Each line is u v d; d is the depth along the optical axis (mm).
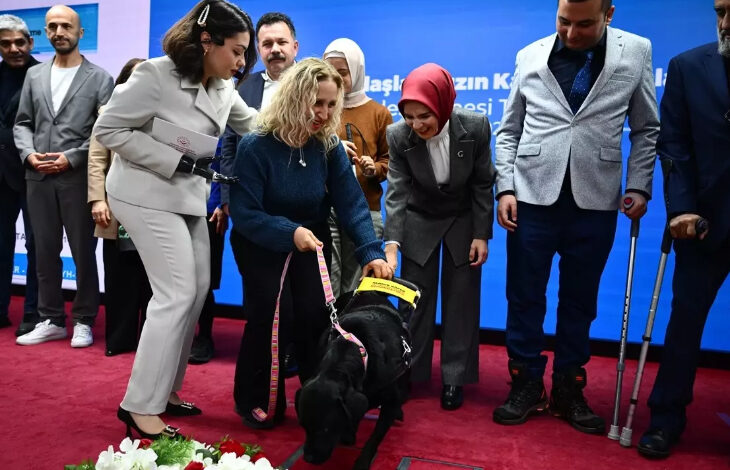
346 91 3168
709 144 2209
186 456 1550
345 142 2896
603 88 2527
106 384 2994
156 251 2225
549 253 2662
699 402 2988
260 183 2277
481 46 4199
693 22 3766
